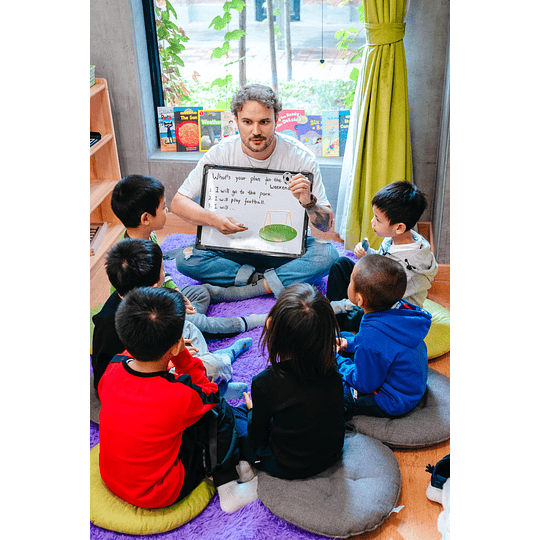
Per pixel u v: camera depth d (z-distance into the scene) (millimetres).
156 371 1712
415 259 2297
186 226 3590
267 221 2740
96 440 2051
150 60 3508
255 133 2488
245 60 3533
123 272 1920
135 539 1730
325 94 3547
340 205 3328
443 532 1586
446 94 2918
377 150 3002
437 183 3230
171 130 3588
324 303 1723
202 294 2697
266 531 1737
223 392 2193
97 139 3223
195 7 3430
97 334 2006
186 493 1816
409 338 1981
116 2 3186
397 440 2016
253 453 1904
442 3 2910
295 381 1747
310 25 3412
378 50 2857
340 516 1718
